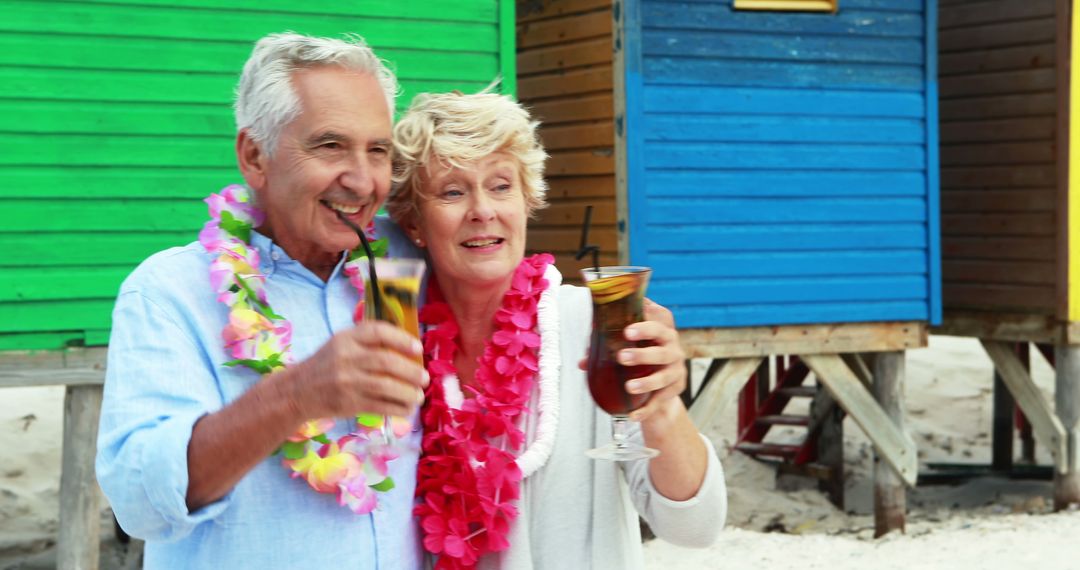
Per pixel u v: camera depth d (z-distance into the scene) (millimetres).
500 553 2561
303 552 2340
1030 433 10820
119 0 6039
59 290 5988
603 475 2619
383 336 1967
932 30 8031
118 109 6066
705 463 2525
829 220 7789
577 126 7766
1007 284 9047
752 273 7582
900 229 8008
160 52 6129
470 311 2725
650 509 2582
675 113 7371
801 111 7691
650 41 7301
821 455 9453
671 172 7367
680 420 2471
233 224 2441
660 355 2348
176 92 6164
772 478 9828
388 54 6559
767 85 7602
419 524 2559
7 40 5867
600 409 2650
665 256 7367
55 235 5984
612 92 7449
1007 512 9047
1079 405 8812
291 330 2387
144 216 6133
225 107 6262
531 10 8133
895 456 8094
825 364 7941
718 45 7461
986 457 11008
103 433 2236
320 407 1980
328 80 2332
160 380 2246
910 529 8469
